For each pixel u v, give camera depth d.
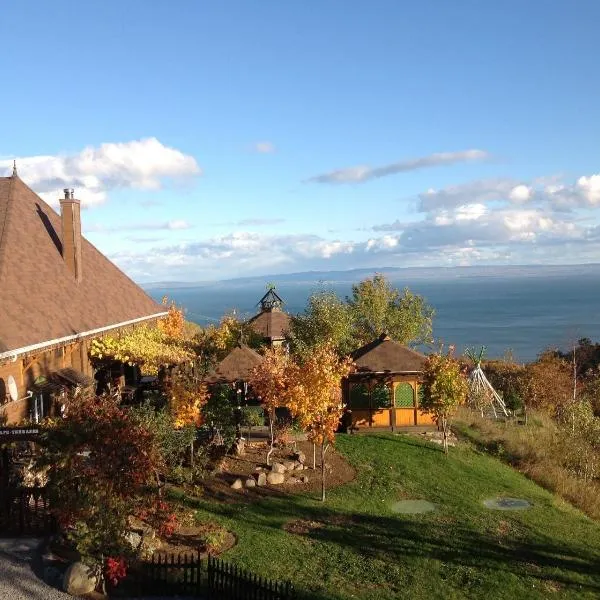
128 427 13.95
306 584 14.00
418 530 17.86
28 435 15.34
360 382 29.09
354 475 22.38
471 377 38.22
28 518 15.59
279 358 24.42
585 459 27.23
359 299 49.06
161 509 14.69
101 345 28.88
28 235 28.78
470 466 24.72
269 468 21.61
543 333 150.12
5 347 20.08
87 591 12.94
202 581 13.65
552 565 16.41
